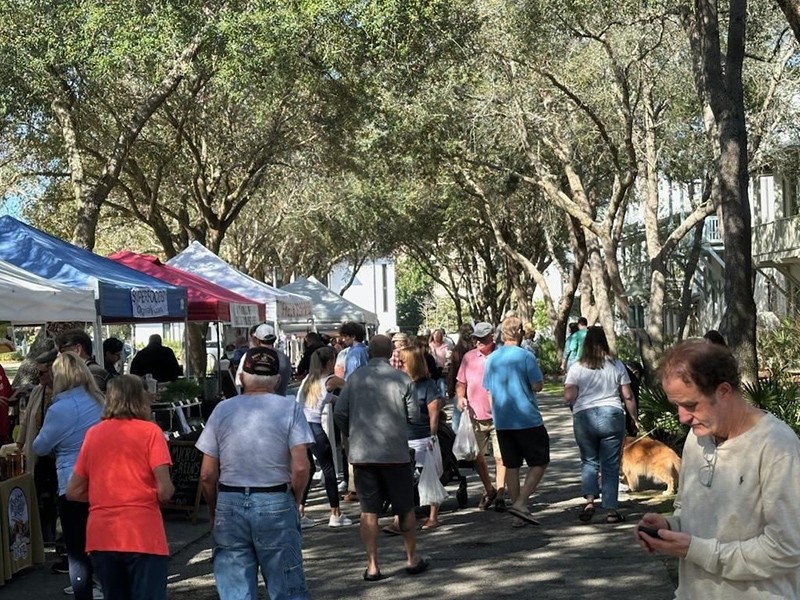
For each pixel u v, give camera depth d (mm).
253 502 5848
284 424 5945
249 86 21422
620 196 23594
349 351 13422
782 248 30281
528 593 7809
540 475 10305
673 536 3266
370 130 24906
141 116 18953
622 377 10523
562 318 39000
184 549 10133
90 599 7172
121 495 5855
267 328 11273
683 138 27281
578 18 19266
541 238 47906
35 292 10367
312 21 18109
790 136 25297
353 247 55125
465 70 21500
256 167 29328
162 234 29625
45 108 20266
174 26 17922
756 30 19781
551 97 24750
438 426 11234
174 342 57750
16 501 8797
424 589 8031
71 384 7160
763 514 3234
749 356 11914
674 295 42781
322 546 9836
